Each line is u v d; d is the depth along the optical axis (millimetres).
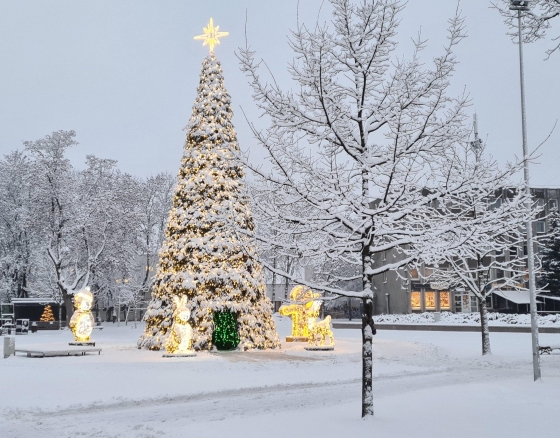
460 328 45688
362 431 10492
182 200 29188
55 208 53281
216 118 29750
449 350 29875
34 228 53750
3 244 65812
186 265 28094
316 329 28188
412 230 13023
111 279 62000
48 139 54312
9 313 65000
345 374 20156
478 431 10281
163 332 27859
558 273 58000
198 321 27172
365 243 12711
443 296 67812
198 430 10828
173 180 66750
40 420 12594
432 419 11469
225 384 17641
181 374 19359
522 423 10891
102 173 59500
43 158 53188
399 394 15047
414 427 10758
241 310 27812
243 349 27531
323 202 12609
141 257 67812
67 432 11219
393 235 13375
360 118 13391
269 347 28500
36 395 15375
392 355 27406
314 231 12820
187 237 28359
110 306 71438
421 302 67000
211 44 31109
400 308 67500
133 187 59562
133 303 63438
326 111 12516
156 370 20188
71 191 54844
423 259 12977
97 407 14227
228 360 23641
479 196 13594
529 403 13117
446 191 12555
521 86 18547
